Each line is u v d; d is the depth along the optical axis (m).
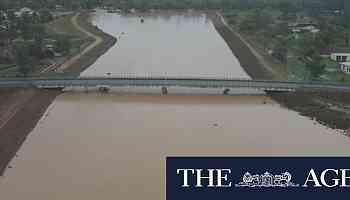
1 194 79.94
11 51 178.25
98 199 78.06
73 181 83.75
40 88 135.88
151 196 78.69
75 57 180.12
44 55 173.75
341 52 182.88
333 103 126.56
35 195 79.56
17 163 90.81
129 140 100.88
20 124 108.88
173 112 119.56
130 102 127.50
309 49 182.88
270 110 123.38
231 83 137.38
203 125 110.56
